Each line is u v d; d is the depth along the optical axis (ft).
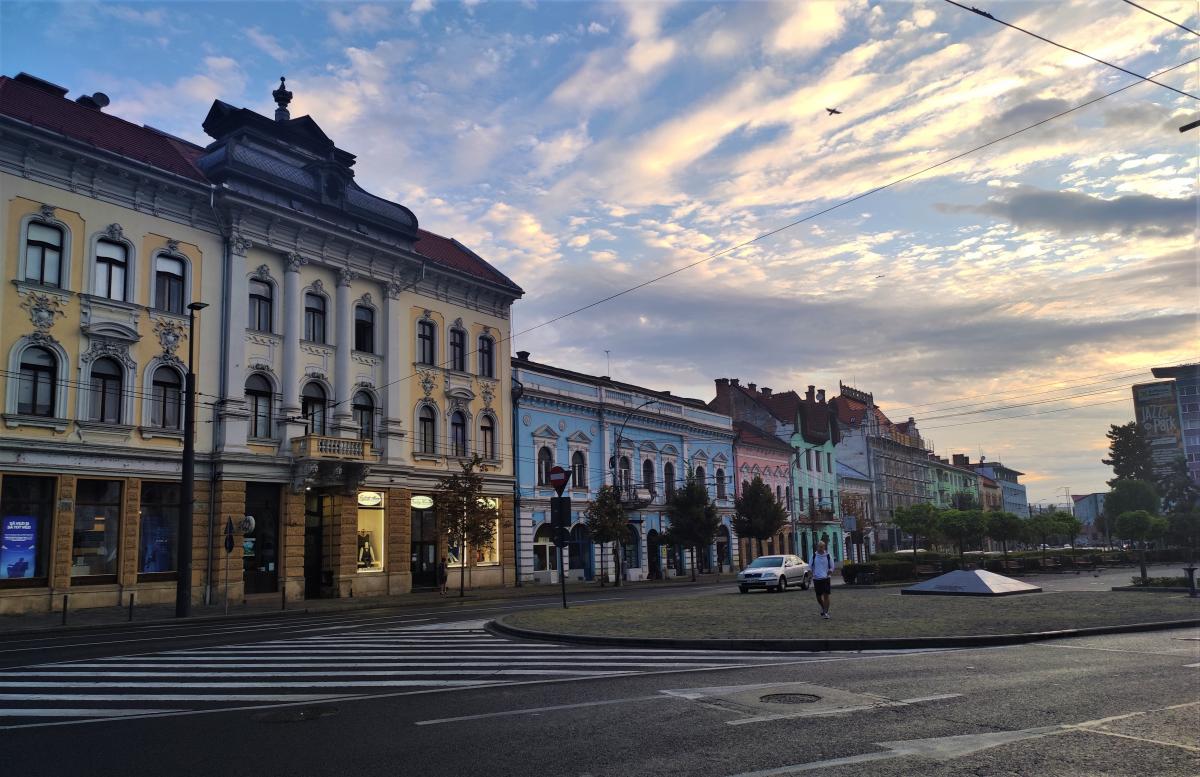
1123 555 192.75
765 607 69.97
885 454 312.09
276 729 26.08
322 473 106.01
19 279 82.12
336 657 43.19
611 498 143.33
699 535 164.76
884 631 48.78
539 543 144.56
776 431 236.43
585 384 159.84
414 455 122.11
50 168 85.51
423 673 37.01
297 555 102.17
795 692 30.19
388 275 120.98
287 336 106.01
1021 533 192.54
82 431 84.89
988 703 27.89
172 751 23.65
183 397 94.89
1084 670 35.06
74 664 41.73
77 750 23.99
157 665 40.93
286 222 105.81
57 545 81.61
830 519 242.37
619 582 141.90
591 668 37.65
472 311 136.05
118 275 90.68
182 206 96.73
